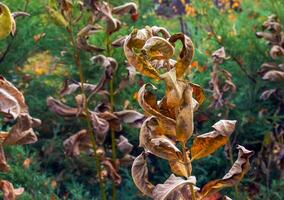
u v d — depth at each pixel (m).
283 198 3.75
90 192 3.98
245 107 4.32
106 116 3.14
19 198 3.40
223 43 4.52
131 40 1.62
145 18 4.93
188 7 5.05
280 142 3.88
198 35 5.04
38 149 4.22
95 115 3.12
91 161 3.92
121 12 3.14
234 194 3.72
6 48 4.25
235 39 4.60
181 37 1.65
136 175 1.79
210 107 3.89
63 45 4.25
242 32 4.72
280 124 3.96
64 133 4.22
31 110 4.26
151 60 1.63
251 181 3.79
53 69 4.34
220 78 4.36
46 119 4.26
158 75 1.62
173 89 1.59
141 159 1.79
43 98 4.37
